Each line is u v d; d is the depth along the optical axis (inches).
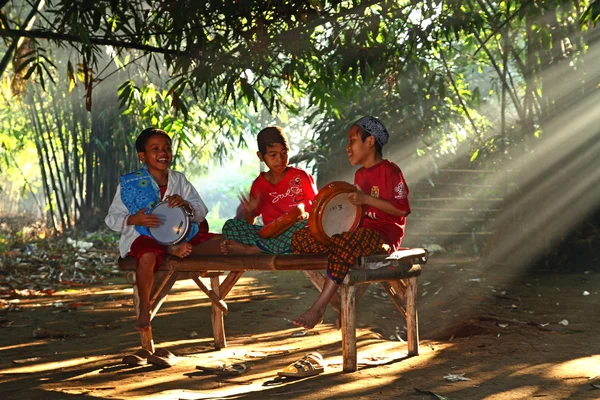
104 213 645.9
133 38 237.3
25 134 663.8
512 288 314.3
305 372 151.9
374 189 163.2
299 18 237.0
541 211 399.2
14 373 162.2
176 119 405.4
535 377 148.0
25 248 487.5
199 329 220.5
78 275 380.8
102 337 209.9
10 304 283.1
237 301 281.6
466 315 239.5
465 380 146.0
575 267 385.1
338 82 281.6
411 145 458.6
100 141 636.1
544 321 226.1
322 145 497.4
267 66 244.5
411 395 135.2
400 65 287.0
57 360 176.4
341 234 152.6
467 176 505.4
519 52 433.7
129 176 170.4
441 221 499.8
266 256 159.2
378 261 155.8
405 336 210.7
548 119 393.4
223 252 169.8
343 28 257.9
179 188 173.6
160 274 170.9
